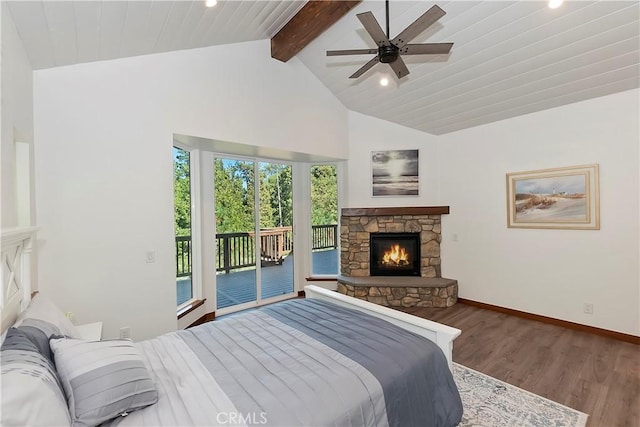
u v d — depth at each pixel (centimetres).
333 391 131
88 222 261
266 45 386
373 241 492
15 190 205
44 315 165
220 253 434
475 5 266
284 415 116
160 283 297
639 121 303
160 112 297
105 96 267
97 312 266
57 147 246
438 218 476
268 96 389
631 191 309
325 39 372
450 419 164
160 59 297
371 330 194
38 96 238
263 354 164
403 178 486
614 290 321
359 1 298
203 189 400
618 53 268
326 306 248
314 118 446
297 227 516
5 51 168
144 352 170
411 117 455
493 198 417
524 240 388
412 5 286
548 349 301
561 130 354
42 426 93
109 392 117
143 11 218
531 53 292
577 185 343
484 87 353
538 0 244
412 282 448
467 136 444
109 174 270
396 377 147
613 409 210
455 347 307
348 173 501
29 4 169
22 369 105
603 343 312
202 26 281
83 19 199
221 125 342
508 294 404
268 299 479
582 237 342
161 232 298
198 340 185
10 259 162
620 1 227
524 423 197
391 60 247
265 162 480
